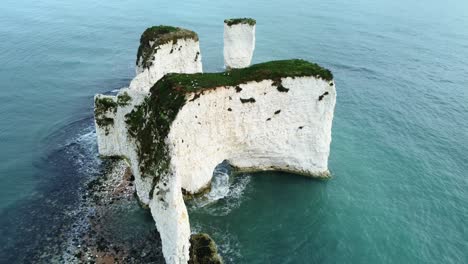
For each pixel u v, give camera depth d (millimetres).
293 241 25859
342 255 24766
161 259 24078
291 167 32469
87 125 39344
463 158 35438
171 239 22906
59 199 28812
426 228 27047
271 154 31719
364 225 27234
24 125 38812
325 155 31328
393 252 24953
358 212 28453
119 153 33125
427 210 28781
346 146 36656
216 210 28375
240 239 25859
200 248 23781
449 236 26422
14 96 44750
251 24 53656
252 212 28312
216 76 28672
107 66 56281
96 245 24828
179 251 22812
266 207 28844
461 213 28594
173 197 22359
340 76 54812
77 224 26500
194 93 26094
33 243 24828
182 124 25906
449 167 34000
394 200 29719
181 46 38250
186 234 23344
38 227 26141
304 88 28953
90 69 54656
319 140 30672
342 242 25797
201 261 23109
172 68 38469
